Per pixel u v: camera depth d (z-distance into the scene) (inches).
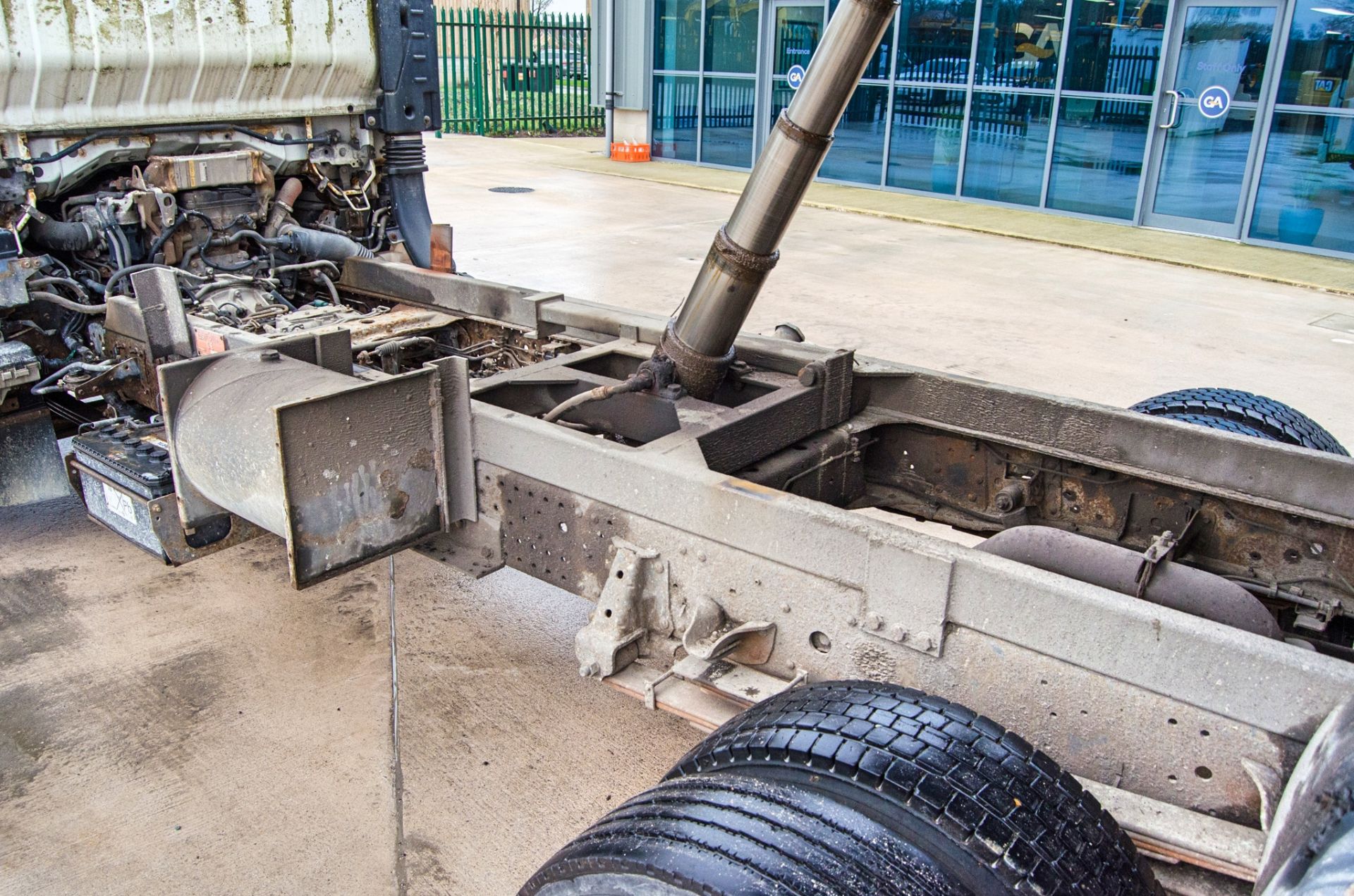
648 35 609.0
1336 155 379.6
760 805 60.5
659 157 637.3
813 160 99.5
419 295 169.8
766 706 71.7
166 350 129.0
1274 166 396.8
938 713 66.1
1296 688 61.2
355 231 194.9
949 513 125.3
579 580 99.1
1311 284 337.1
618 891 60.7
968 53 477.7
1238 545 106.0
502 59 794.2
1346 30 367.6
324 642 131.2
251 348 110.9
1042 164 467.8
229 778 106.0
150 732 112.6
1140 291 327.0
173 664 125.2
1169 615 65.6
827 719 65.5
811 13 526.9
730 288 107.0
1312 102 382.0
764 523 83.2
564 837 98.9
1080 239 411.2
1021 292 321.1
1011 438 117.4
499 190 511.5
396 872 94.1
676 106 614.2
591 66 655.1
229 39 160.4
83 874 93.0
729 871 56.4
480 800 103.8
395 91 186.7
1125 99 432.8
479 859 95.9
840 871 55.7
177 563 112.1
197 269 167.0
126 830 98.4
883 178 530.6
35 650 127.1
